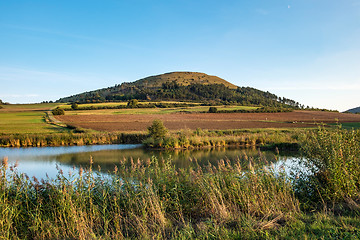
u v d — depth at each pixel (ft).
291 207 23.53
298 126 191.31
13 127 193.77
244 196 24.31
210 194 24.39
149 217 22.71
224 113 315.37
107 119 254.88
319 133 28.53
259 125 202.49
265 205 23.48
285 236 17.46
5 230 19.58
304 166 30.35
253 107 397.19
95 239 18.38
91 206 22.98
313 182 26.21
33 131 171.73
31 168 66.18
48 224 20.48
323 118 266.36
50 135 133.28
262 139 113.19
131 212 23.00
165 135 118.42
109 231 20.66
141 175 27.96
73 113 311.27
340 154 26.12
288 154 81.10
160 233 19.10
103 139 134.51
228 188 26.35
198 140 113.29
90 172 27.35
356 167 26.08
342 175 25.05
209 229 19.62
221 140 113.80
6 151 104.78
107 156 87.10
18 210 22.29
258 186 25.63
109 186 26.91
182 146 110.93
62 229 20.15
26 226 21.16
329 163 25.66
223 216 21.49
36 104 483.51
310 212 23.16
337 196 24.38
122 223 22.36
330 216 20.90
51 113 305.53
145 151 100.58
